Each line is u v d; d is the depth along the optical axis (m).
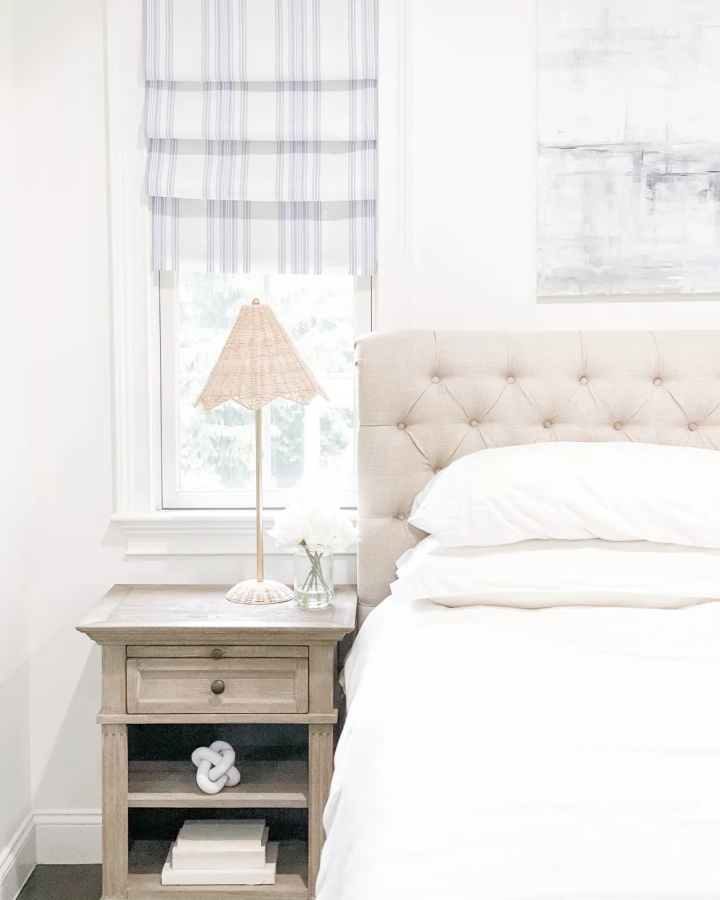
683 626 1.63
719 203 2.32
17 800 2.27
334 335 2.45
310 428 2.46
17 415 2.27
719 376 2.23
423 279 2.35
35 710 2.37
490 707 1.29
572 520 1.81
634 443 2.05
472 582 1.81
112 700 1.95
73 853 2.38
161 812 2.29
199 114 2.29
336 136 2.31
